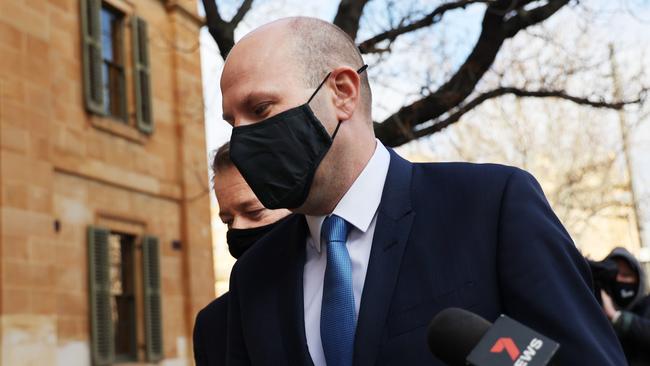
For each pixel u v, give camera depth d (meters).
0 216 11.57
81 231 13.23
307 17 2.23
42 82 12.52
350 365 2.03
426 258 2.03
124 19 14.91
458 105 7.12
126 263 14.46
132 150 14.55
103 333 13.28
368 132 2.21
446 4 6.85
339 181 2.15
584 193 22.92
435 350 1.58
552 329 1.86
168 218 15.37
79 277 13.01
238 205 3.30
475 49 6.63
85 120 13.54
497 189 2.06
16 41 12.14
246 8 6.77
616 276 5.34
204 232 16.02
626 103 7.53
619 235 29.84
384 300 2.01
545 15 6.54
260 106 2.14
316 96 2.14
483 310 1.96
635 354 5.09
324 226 2.16
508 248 1.97
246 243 3.32
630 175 21.19
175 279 15.36
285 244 2.29
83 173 13.32
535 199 2.04
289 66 2.15
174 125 15.74
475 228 2.03
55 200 12.77
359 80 2.21
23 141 12.09
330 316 2.06
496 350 1.43
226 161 3.35
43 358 11.90
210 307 2.72
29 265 11.91
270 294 2.24
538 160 20.56
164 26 15.78
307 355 2.11
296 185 2.12
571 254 2.00
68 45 13.38
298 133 2.12
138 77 14.83
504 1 6.44
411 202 2.12
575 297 1.92
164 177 15.32
